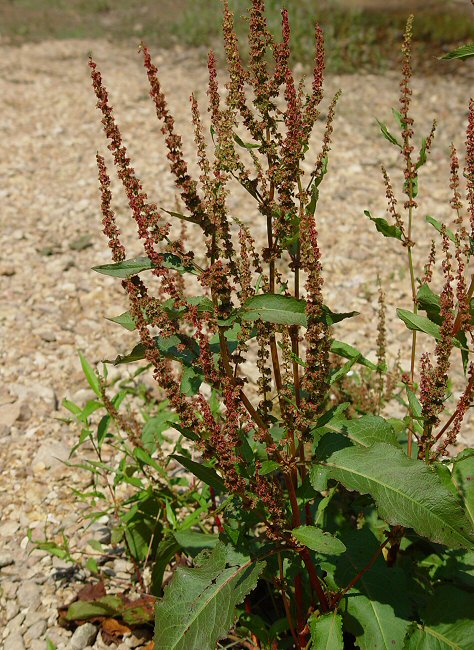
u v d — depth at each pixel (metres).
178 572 2.84
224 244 2.61
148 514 4.05
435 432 5.05
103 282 7.27
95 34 17.06
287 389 2.96
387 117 11.57
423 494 2.62
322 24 15.34
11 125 11.48
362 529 3.35
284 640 3.42
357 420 3.01
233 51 2.61
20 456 5.02
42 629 3.76
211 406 4.14
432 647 2.92
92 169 9.96
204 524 4.24
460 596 3.05
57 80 13.77
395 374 4.56
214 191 2.53
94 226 8.41
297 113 2.61
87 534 4.35
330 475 2.75
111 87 13.23
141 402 5.51
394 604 3.06
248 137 10.60
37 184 9.45
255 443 3.62
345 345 3.12
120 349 6.24
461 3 17.25
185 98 12.60
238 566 2.83
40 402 5.56
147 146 10.72
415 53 14.43
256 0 2.56
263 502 2.80
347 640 3.41
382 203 8.83
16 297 6.96
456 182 3.03
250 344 6.13
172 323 2.71
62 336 6.40
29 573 4.11
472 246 3.00
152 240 2.52
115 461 4.95
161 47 15.76
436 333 2.97
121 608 3.68
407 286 7.11
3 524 4.46
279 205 2.72
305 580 3.35
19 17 18.72
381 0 17.36
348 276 7.32
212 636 2.63
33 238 8.07
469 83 12.96
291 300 2.61
